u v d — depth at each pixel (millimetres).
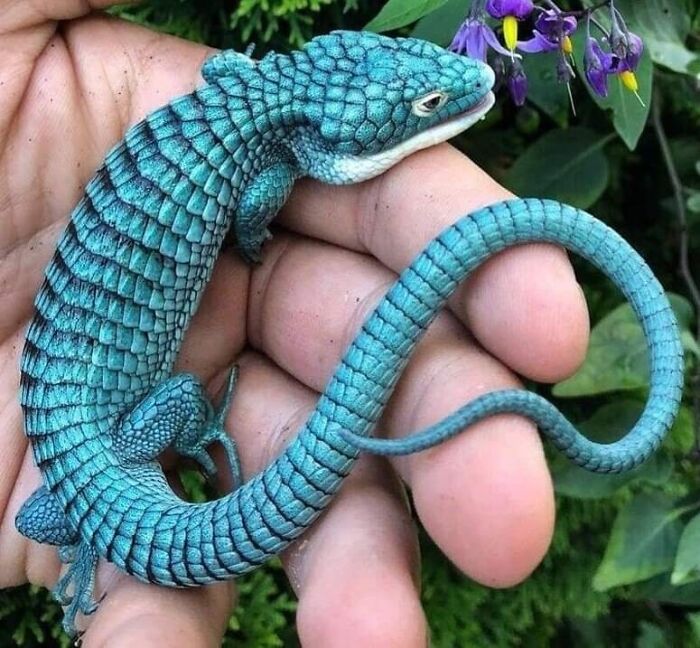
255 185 154
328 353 156
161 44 171
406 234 145
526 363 131
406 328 133
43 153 165
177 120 152
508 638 209
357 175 148
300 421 157
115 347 151
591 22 146
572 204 184
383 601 121
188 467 174
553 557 207
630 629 227
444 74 147
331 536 135
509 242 132
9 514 166
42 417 152
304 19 178
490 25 160
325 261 158
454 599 202
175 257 151
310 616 123
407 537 132
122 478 150
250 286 164
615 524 173
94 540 146
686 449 187
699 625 187
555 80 174
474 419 121
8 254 169
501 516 118
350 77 149
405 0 142
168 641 131
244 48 189
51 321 153
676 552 169
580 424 184
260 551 136
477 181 144
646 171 216
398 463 135
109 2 165
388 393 135
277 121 152
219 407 161
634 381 166
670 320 136
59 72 165
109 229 150
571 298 129
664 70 187
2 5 157
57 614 184
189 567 138
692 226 211
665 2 172
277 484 135
